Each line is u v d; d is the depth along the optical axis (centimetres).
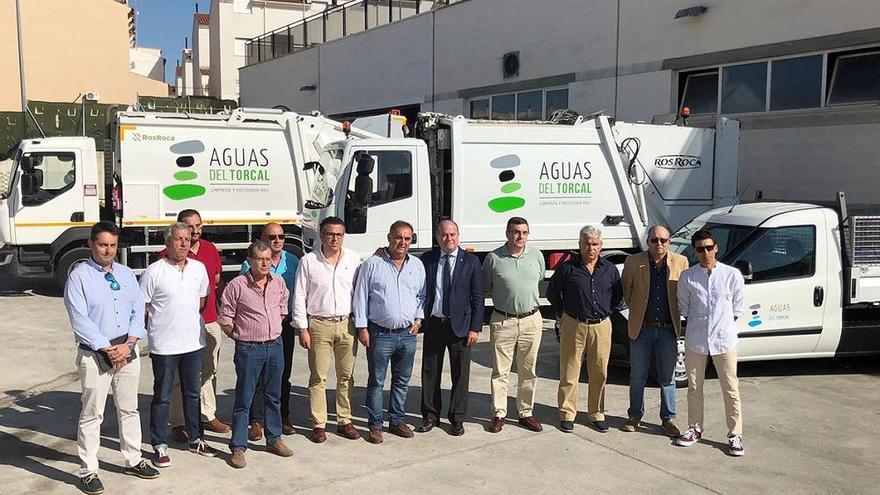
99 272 484
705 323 570
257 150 1290
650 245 603
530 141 1017
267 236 588
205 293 554
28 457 546
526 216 1023
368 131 1227
